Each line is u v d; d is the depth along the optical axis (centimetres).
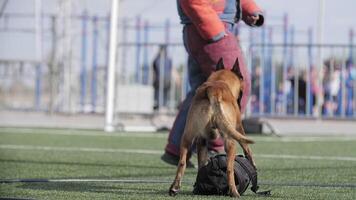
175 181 660
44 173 841
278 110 1889
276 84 1888
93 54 2138
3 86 2214
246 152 701
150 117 1912
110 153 1102
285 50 1877
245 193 689
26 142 1292
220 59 748
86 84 2145
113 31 1602
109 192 686
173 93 1908
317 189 716
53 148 1174
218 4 841
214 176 662
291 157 1066
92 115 2123
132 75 1972
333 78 1875
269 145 1291
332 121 1864
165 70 1916
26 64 2188
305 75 1877
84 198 643
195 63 859
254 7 894
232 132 645
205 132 660
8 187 716
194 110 663
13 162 953
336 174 848
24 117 2062
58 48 2142
